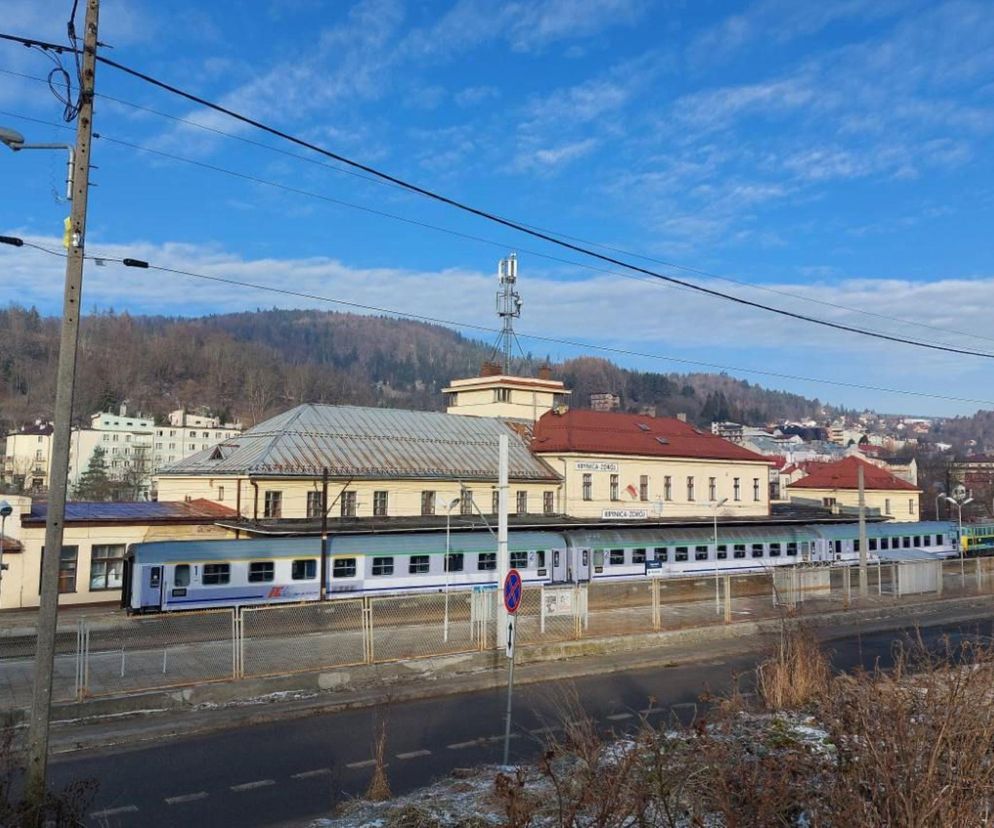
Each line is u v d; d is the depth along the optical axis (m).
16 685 22.25
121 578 38.06
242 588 34.09
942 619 36.28
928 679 9.93
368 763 16.11
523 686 23.20
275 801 13.91
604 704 21.02
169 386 190.25
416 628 31.14
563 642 26.91
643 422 61.69
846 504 80.62
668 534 47.56
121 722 18.83
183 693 20.23
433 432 51.75
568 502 53.03
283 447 43.69
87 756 16.73
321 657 25.16
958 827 7.72
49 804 11.46
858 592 43.31
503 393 59.72
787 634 21.38
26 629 30.36
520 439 55.38
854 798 8.04
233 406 185.12
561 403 62.97
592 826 8.84
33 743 12.64
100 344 195.38
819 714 14.27
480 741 17.64
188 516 39.91
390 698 21.41
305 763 16.16
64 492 13.20
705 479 60.38
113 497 109.38
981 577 46.59
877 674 12.74
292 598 35.19
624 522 52.12
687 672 25.25
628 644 28.11
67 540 36.72
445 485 47.97
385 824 11.45
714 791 9.29
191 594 32.91
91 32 13.47
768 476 64.56
